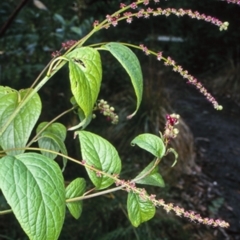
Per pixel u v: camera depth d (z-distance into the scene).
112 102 5.91
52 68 0.99
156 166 1.18
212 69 9.90
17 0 4.30
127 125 5.47
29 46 4.23
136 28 7.18
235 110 7.87
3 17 4.07
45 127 1.24
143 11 1.03
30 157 0.82
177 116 1.13
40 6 4.34
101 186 1.06
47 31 4.33
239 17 9.30
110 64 6.00
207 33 9.91
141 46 1.06
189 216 0.99
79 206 1.19
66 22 4.40
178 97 7.86
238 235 4.52
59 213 0.80
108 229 3.85
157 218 4.23
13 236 3.30
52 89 4.86
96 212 3.89
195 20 9.85
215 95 8.60
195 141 6.42
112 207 3.96
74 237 3.63
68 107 4.82
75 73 0.89
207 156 5.98
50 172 0.81
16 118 1.04
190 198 5.02
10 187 0.78
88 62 0.92
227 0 1.10
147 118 5.47
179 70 1.10
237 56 9.82
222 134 6.75
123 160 5.16
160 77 6.29
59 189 0.81
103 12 4.95
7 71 4.14
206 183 5.31
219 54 10.03
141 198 1.06
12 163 0.80
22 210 0.77
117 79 6.10
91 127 5.33
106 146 1.08
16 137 1.03
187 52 10.24
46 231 0.78
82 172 4.40
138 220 1.13
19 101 1.05
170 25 10.12
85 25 4.76
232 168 5.77
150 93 5.81
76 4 4.96
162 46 10.23
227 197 5.14
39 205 0.78
